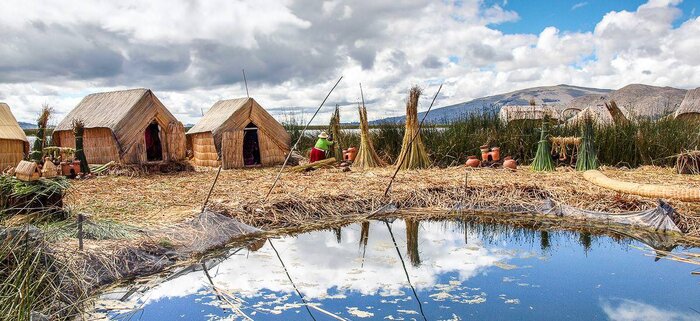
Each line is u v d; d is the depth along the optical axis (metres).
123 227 6.22
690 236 6.76
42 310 3.97
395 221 8.10
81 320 4.27
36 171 6.11
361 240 7.05
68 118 12.93
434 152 13.04
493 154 11.98
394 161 13.46
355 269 5.82
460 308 4.69
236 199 8.12
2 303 3.70
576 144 11.88
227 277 5.53
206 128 12.80
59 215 6.23
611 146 12.20
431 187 9.16
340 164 12.37
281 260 6.15
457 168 11.84
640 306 4.71
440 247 6.70
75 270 4.72
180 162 12.30
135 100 11.82
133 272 5.39
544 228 7.62
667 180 9.54
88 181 10.17
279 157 13.30
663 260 6.04
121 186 9.52
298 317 4.51
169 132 12.16
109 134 11.65
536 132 13.03
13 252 4.18
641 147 12.00
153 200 8.08
